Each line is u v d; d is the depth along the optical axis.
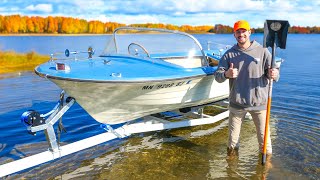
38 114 3.96
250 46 4.09
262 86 4.18
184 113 5.79
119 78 4.11
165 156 4.66
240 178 3.96
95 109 4.62
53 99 7.88
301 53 24.52
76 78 3.98
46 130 4.05
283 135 5.37
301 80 11.13
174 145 5.08
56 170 4.23
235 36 4.09
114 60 5.21
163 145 5.08
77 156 4.66
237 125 4.51
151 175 4.09
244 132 5.59
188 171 4.17
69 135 5.49
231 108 4.45
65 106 4.29
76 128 5.83
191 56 6.08
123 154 4.74
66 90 4.27
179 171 4.18
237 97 4.26
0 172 3.62
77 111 6.86
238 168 4.23
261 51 4.07
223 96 5.95
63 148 4.17
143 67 4.79
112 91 4.29
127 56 5.39
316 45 38.19
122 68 4.65
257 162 4.39
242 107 4.31
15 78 11.14
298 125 5.89
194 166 4.32
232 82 4.31
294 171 4.11
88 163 4.45
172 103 5.03
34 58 16.95
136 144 5.12
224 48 7.00
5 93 8.52
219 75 4.23
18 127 5.77
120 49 5.71
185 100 5.15
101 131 5.70
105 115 4.77
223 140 5.28
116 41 5.79
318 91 9.06
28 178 4.00
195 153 4.75
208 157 4.61
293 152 4.69
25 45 26.88
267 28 3.99
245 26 3.99
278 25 3.93
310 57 21.00
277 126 5.83
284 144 4.98
